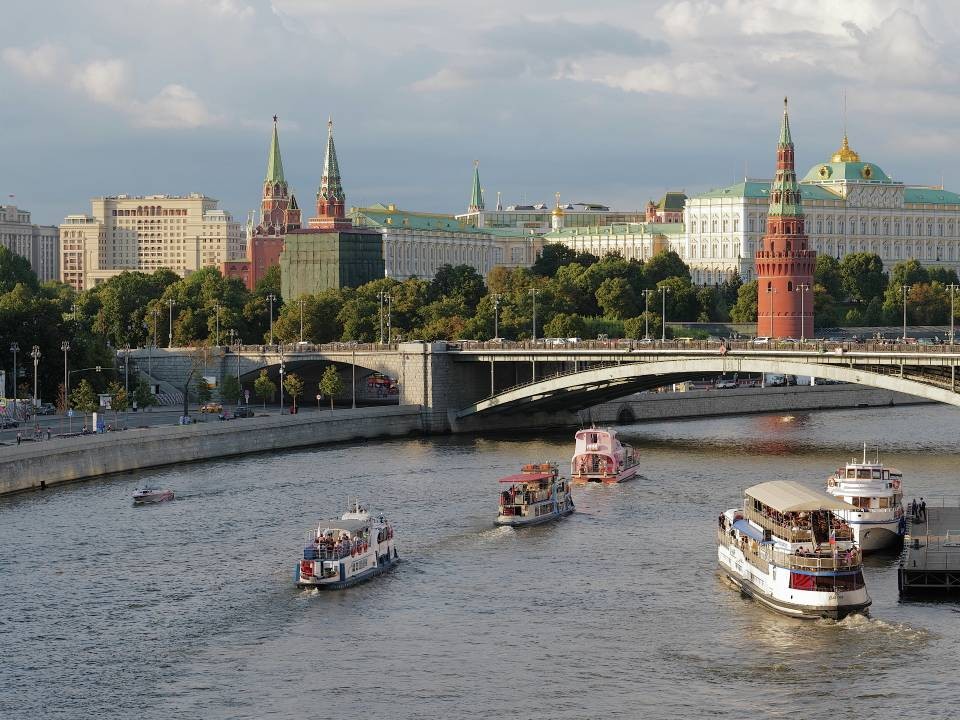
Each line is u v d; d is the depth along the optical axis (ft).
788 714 422.00
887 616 502.38
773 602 508.94
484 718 422.00
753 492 546.67
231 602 526.16
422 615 512.22
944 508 647.56
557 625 499.92
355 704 432.25
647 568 570.87
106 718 423.64
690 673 453.99
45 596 532.32
